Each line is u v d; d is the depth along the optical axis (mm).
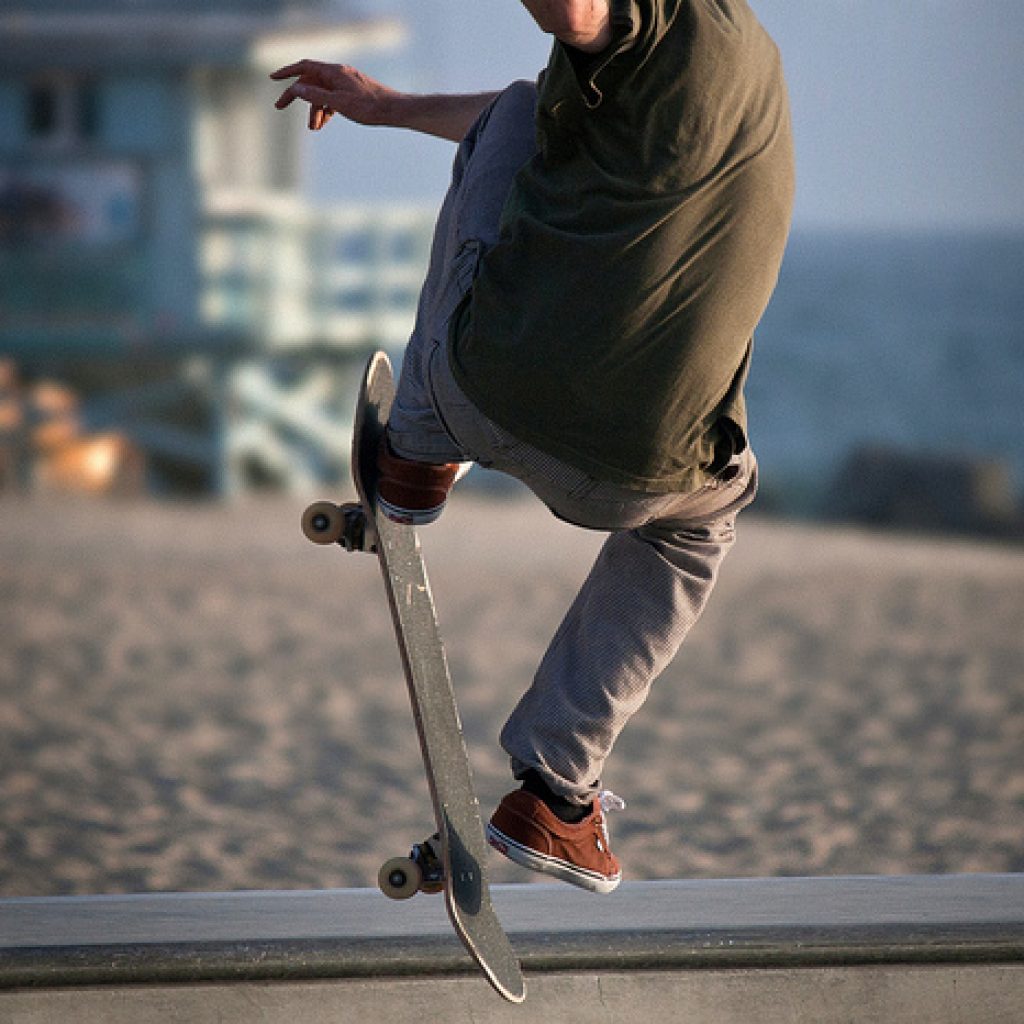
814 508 123875
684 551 11984
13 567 59094
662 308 10352
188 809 27969
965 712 37844
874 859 24797
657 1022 12438
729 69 10320
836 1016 12531
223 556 64188
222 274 88375
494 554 67938
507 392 10523
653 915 13102
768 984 12492
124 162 85500
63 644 44750
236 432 91312
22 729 34281
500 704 37156
